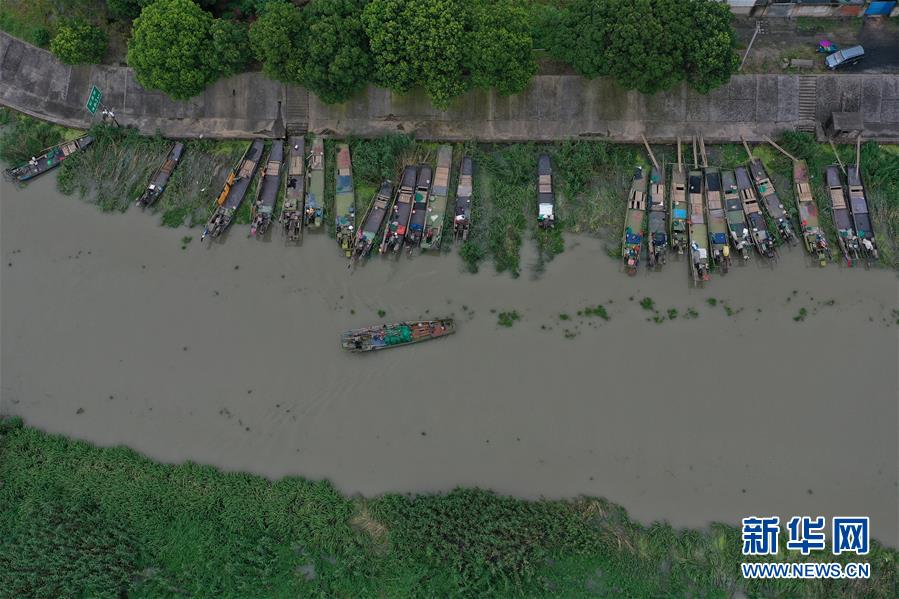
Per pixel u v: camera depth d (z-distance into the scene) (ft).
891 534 191.01
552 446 201.05
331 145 222.07
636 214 213.66
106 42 223.71
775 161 217.36
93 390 210.38
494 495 196.13
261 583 184.65
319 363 209.05
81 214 223.51
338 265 215.72
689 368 204.44
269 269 216.74
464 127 221.66
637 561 185.78
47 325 216.54
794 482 196.13
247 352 211.00
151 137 225.56
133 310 216.33
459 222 213.46
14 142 225.56
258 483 198.08
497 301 210.79
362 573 184.85
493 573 180.75
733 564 185.88
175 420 206.80
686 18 191.72
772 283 208.74
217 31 201.46
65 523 190.60
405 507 192.85
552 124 221.05
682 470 198.08
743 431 200.03
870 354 203.51
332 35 194.80
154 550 190.08
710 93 217.77
